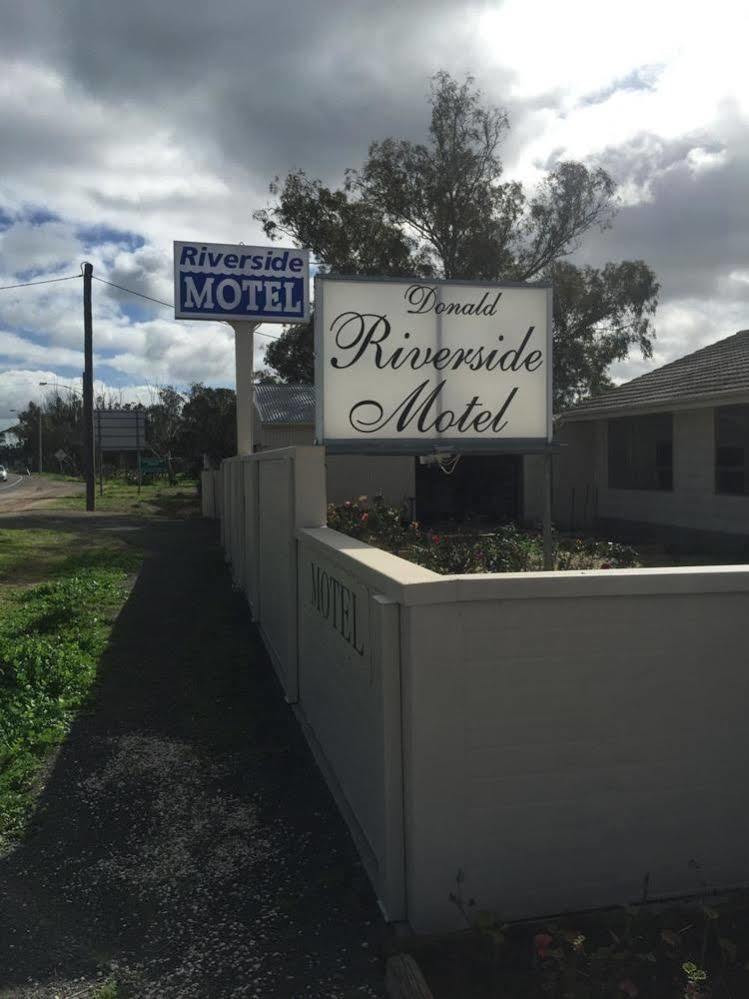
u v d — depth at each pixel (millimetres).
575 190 31828
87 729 5773
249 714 6082
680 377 15922
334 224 32531
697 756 3365
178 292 16844
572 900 3283
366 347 7133
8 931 3342
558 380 33688
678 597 3328
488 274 32656
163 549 17172
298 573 6160
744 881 3420
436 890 3188
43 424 102062
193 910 3488
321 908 3480
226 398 42281
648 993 2670
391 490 19453
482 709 3191
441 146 32156
